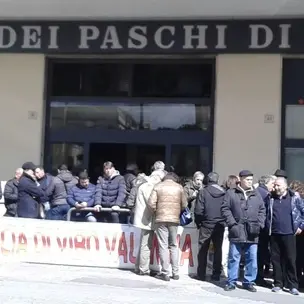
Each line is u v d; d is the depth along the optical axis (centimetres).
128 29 1193
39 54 1245
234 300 735
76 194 984
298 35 1134
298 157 1166
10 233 939
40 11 1152
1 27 1231
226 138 1172
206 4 1057
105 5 1086
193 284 830
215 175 870
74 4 1088
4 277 812
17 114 1247
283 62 1172
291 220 805
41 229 930
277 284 814
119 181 987
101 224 917
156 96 1235
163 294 746
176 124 1223
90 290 746
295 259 812
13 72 1252
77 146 1255
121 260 913
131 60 1239
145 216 856
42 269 884
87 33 1207
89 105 1257
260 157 1159
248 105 1167
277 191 812
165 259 845
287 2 1032
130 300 697
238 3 1044
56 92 1263
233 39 1155
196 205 863
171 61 1223
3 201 1155
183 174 1209
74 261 921
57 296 700
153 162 1228
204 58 1203
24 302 664
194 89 1220
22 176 965
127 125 1242
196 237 898
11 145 1246
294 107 1172
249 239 799
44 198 968
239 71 1172
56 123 1261
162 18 1176
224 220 852
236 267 805
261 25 1145
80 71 1262
